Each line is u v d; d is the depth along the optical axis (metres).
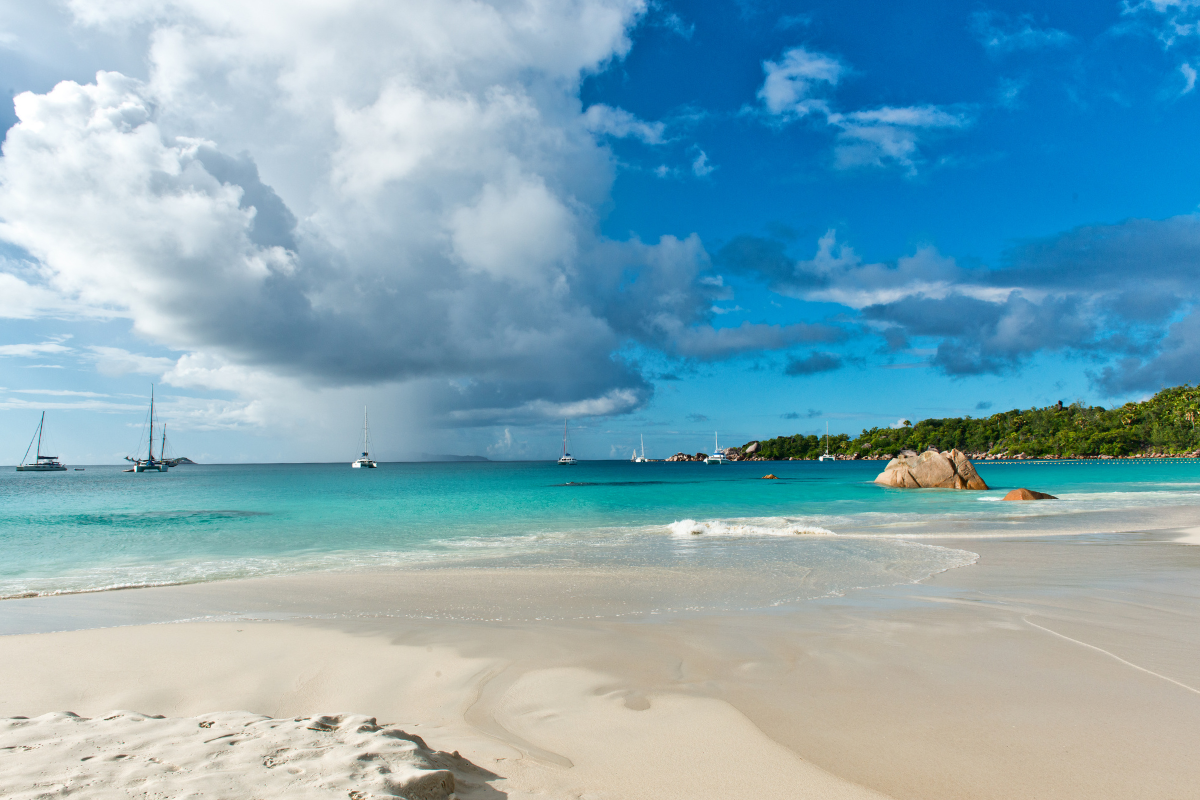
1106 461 139.62
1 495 42.44
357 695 5.57
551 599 9.78
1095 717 4.81
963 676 5.84
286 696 5.60
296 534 19.84
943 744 4.34
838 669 6.10
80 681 6.00
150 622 8.88
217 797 2.96
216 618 8.92
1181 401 159.62
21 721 4.16
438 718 4.99
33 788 3.03
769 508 28.55
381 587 10.92
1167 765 3.99
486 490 44.56
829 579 11.23
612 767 3.97
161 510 28.72
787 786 3.72
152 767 3.34
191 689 5.78
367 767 3.39
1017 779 3.81
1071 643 6.92
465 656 6.65
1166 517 22.30
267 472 118.12
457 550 16.09
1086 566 12.29
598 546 16.38
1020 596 9.52
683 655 6.63
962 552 14.38
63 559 15.23
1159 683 5.61
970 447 184.75
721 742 4.41
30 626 8.80
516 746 4.36
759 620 8.16
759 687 5.61
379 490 45.41
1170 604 8.87
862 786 3.73
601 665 6.30
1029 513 24.42
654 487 47.31
